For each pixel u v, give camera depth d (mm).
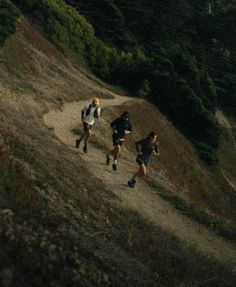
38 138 18641
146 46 94562
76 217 10789
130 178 21047
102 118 42500
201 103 74188
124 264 9500
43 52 55000
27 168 11859
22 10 68688
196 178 58219
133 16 100375
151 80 74750
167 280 10383
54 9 73000
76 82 54031
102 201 14680
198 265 12750
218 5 148375
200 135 72875
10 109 22781
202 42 120562
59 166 15219
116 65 76312
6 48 43688
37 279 6281
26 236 7133
